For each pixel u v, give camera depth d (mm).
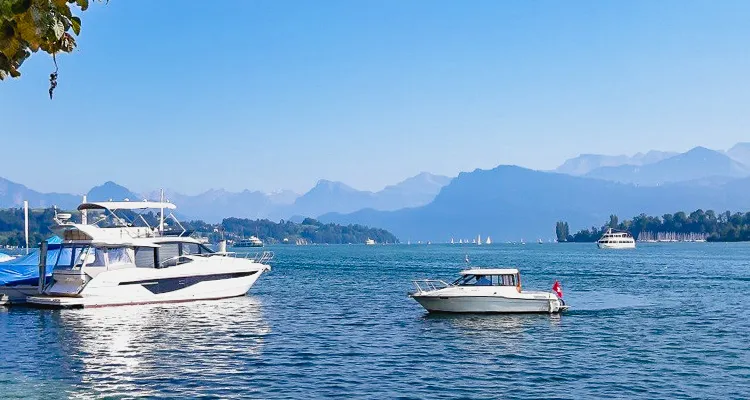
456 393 25203
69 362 30781
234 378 27594
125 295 50469
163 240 52688
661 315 48281
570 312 49781
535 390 25656
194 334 38875
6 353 32875
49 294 49906
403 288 74750
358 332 39906
